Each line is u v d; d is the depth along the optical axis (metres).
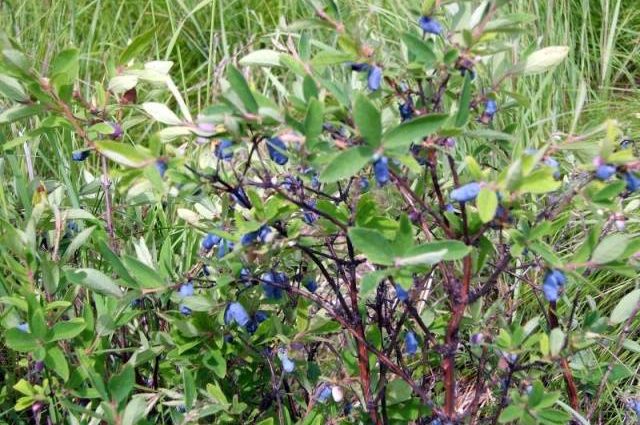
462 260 0.78
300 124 0.68
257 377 0.87
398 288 0.70
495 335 0.84
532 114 1.31
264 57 0.76
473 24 0.75
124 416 0.75
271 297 0.78
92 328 0.82
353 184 0.81
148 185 0.74
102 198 0.99
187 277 0.80
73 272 0.78
